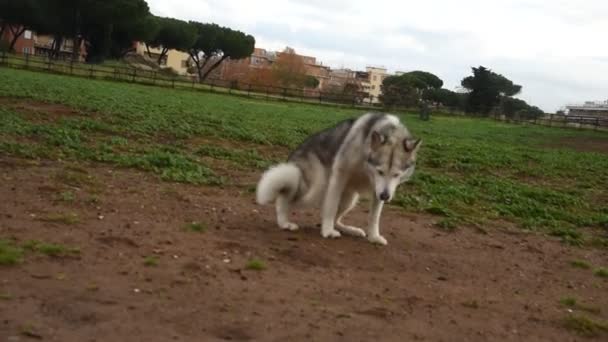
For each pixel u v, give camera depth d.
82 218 3.13
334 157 3.28
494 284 3.02
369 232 3.44
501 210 5.09
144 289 2.32
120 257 2.62
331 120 14.73
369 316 2.35
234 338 2.03
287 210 3.43
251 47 37.59
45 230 2.85
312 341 2.08
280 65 38.31
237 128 9.02
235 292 2.41
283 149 7.68
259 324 2.15
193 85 23.16
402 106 26.48
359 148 3.21
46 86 12.66
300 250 3.06
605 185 8.00
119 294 2.24
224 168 5.49
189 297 2.30
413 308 2.51
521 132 19.25
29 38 37.97
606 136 20.08
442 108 28.61
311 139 3.39
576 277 3.37
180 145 6.55
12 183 3.69
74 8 28.23
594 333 2.49
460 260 3.39
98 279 2.36
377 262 3.08
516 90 34.88
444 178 6.53
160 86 21.34
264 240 3.17
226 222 3.47
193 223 3.30
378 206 3.39
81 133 6.11
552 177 8.29
